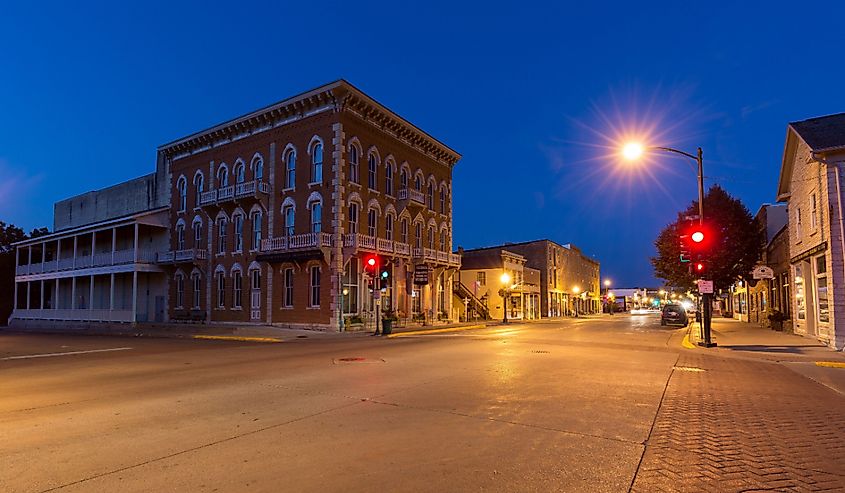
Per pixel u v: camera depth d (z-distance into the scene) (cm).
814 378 1227
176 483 482
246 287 3431
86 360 1616
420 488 468
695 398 913
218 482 483
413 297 3722
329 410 795
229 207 3566
